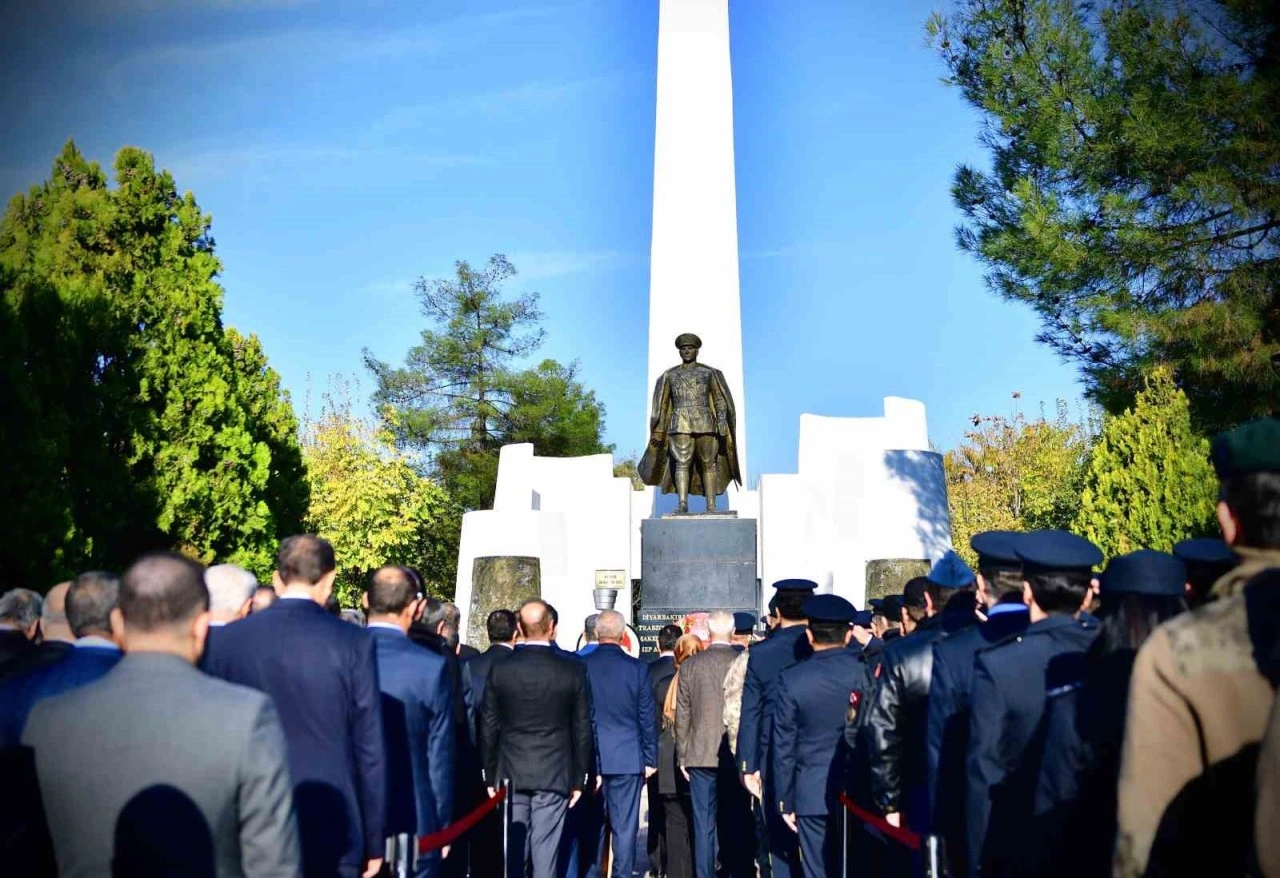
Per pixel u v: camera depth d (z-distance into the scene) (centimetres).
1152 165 1481
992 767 503
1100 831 441
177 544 2191
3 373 1789
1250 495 353
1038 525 4562
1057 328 1670
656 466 2020
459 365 4447
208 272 2339
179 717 375
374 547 3547
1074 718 447
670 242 2788
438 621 859
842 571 2212
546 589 2367
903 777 650
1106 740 439
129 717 374
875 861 715
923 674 625
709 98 2823
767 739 845
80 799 369
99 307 2017
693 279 2773
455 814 820
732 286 2773
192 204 2355
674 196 2800
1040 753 474
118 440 2073
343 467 3572
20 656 551
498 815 861
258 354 2670
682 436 1983
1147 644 352
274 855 377
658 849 1187
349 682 542
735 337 2759
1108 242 1542
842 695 770
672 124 2822
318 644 542
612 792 981
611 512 2558
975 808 505
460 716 816
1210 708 339
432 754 645
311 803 525
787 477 2370
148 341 2183
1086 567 522
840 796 746
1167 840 346
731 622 1018
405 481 3669
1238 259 1493
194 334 2278
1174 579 450
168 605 389
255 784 376
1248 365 1439
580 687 863
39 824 409
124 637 395
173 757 370
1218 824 343
